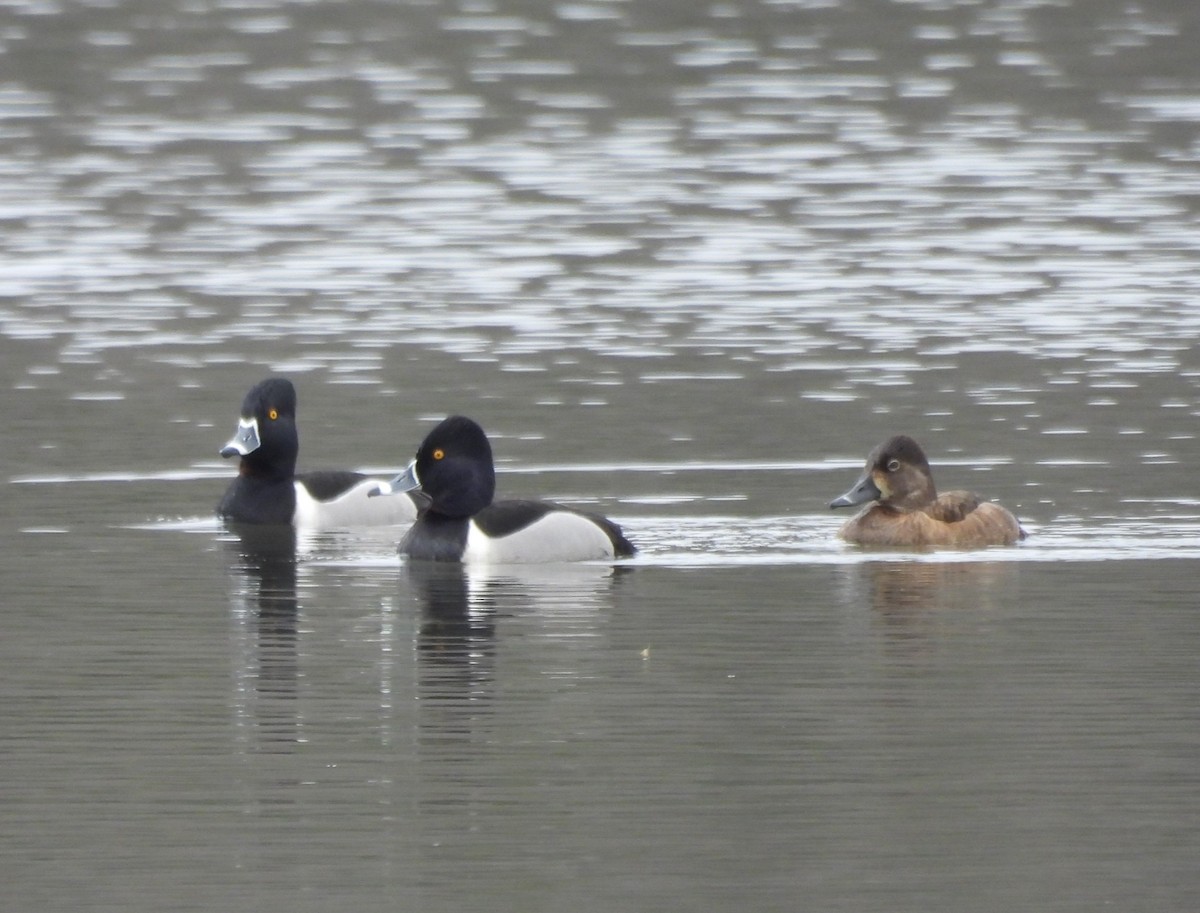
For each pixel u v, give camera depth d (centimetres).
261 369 2433
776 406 2227
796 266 3061
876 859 988
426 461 1688
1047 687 1259
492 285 2939
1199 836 1016
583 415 2188
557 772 1105
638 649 1355
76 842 1011
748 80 4638
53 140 4056
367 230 3334
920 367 2422
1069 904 935
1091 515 1759
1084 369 2405
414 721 1196
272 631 1412
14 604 1491
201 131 4166
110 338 2603
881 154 3938
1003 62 4797
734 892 949
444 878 965
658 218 3416
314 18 5325
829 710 1214
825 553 1659
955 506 1678
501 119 4288
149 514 1834
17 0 5381
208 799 1068
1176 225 3344
